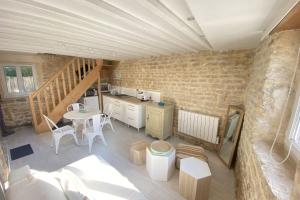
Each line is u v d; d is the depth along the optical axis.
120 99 4.64
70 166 2.03
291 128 1.33
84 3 1.10
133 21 1.47
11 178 1.65
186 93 3.56
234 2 0.92
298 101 1.27
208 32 1.62
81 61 4.96
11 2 1.11
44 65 4.56
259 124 1.57
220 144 3.06
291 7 0.88
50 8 1.24
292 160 1.23
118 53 3.74
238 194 1.96
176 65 3.67
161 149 2.37
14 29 1.79
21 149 3.20
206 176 1.88
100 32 1.89
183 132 3.68
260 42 2.02
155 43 2.51
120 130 4.33
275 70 1.42
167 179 2.31
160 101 4.17
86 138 3.69
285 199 0.85
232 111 2.79
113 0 1.06
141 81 4.68
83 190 1.51
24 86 4.44
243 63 2.69
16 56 4.11
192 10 1.06
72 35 2.05
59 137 3.10
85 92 5.12
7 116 4.27
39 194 1.41
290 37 1.33
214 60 3.02
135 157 2.70
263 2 0.91
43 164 2.71
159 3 1.10
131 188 2.15
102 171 2.03
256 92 1.82
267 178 1.04
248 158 1.69
